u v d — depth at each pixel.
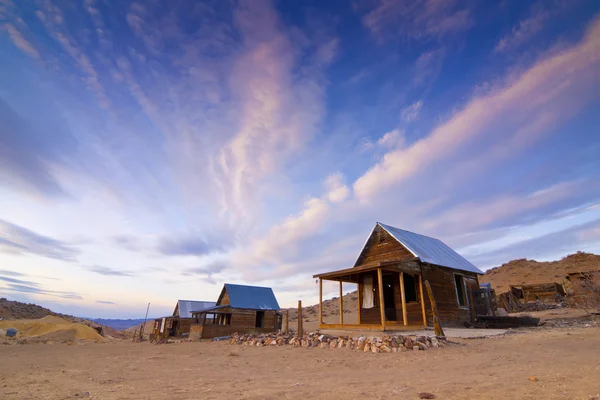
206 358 13.14
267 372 8.95
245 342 18.11
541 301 36.84
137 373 9.38
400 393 5.47
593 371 6.68
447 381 6.38
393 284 21.03
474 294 23.56
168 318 44.47
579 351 9.82
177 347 20.14
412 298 20.28
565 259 59.97
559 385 5.55
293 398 5.40
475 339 14.81
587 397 4.68
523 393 5.10
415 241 22.67
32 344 28.80
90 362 12.88
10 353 18.34
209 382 7.44
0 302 73.25
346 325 17.83
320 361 10.54
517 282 54.03
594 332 14.21
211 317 43.31
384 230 22.72
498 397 4.91
